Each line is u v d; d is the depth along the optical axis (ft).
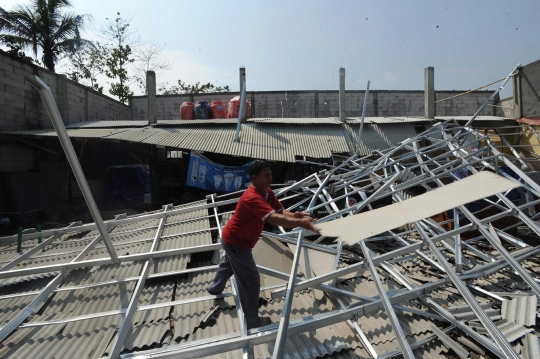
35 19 51.65
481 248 17.43
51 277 12.57
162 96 61.00
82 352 8.43
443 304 10.32
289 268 13.28
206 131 37.17
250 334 8.13
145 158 44.75
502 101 49.37
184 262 12.95
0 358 8.18
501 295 10.75
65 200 38.19
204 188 32.63
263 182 8.72
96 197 40.01
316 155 33.71
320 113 59.31
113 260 12.09
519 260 12.69
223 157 35.91
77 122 44.52
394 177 15.57
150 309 9.76
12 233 29.27
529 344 7.96
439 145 20.31
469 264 13.48
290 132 38.42
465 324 9.13
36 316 10.09
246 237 8.64
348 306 9.96
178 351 7.40
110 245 11.42
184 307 10.48
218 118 45.29
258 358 7.97
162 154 45.39
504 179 5.94
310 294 11.41
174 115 61.11
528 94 35.27
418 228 11.93
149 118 39.99
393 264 14.40
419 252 14.37
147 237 16.05
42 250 16.01
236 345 7.56
